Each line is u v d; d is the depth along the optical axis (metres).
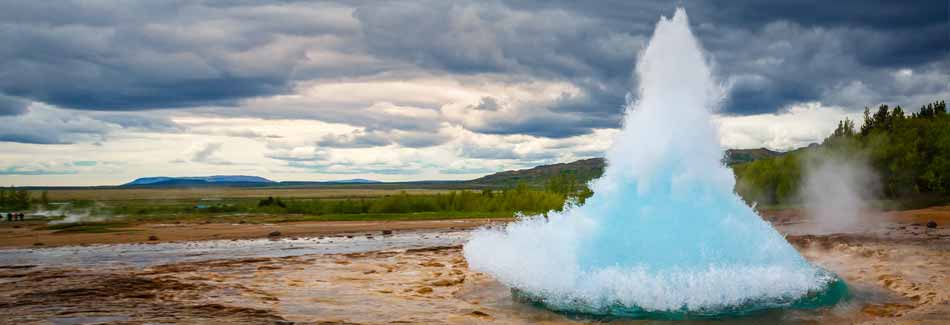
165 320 10.10
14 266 20.89
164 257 23.95
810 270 10.92
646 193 11.02
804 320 9.63
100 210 79.94
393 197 76.62
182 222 49.50
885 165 68.31
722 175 11.30
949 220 38.44
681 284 10.02
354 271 17.20
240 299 12.32
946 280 12.90
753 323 9.48
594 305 10.27
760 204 71.44
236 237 34.78
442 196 75.31
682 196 10.88
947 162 58.81
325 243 30.70
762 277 10.22
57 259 23.64
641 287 10.10
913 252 19.12
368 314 10.70
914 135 69.00
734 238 10.63
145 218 58.53
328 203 81.12
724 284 10.02
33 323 9.89
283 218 55.78
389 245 28.97
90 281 15.09
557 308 10.65
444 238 33.59
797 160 74.12
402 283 14.60
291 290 13.59
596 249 10.79
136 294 12.98
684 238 10.46
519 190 73.62
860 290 12.00
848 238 25.20
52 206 98.88
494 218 54.50
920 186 64.88
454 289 13.63
